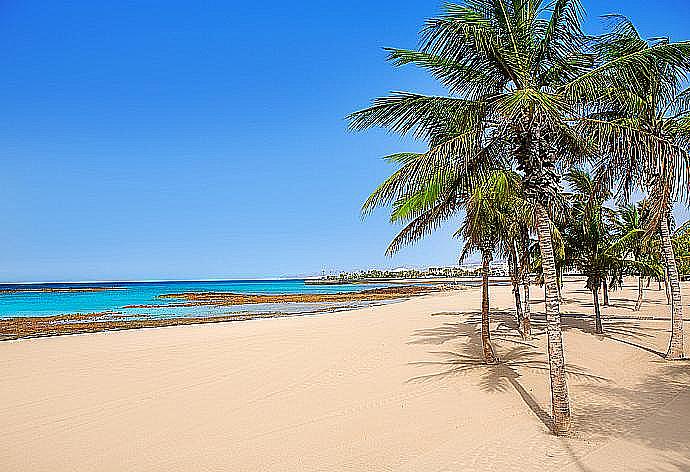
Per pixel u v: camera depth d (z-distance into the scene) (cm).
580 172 1404
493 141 1039
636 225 2294
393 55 1044
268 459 805
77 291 9756
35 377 1387
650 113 1247
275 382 1300
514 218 1129
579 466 739
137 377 1375
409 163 1005
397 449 832
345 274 19275
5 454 839
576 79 882
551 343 900
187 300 6125
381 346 1805
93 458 818
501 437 872
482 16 948
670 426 898
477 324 2392
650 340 1816
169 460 806
